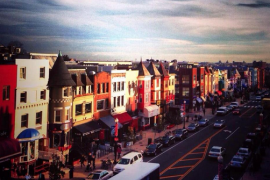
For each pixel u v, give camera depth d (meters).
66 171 38.22
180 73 97.94
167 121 74.75
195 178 35.75
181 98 98.25
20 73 38.25
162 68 79.81
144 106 68.38
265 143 53.88
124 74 62.16
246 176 37.19
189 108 97.12
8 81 36.22
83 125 48.72
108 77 56.81
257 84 175.25
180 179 35.34
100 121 53.28
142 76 67.94
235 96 142.38
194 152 48.66
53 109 42.78
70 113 44.66
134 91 66.62
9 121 36.50
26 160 36.91
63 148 42.38
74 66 56.72
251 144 49.47
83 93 49.56
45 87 41.91
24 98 38.81
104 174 32.97
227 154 47.25
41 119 41.50
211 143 54.84
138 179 23.02
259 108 93.75
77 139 46.34
